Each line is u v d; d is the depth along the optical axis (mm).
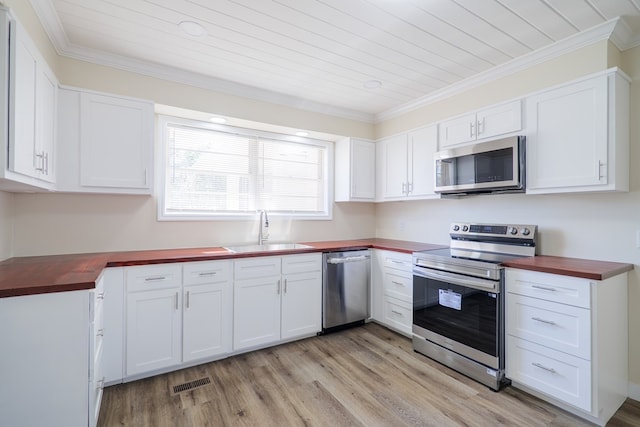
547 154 2166
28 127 1580
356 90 3104
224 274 2514
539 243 2484
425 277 2641
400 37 2152
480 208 2936
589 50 2100
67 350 1465
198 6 1823
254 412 1887
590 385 1739
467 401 2006
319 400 2014
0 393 1373
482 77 2729
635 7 1810
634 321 2021
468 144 2697
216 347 2482
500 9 1844
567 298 1827
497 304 2107
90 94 2211
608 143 1895
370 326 3357
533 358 1980
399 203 3861
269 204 3500
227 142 3244
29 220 2281
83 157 2188
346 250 3199
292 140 3633
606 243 2139
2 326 1370
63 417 1462
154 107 2543
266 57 2441
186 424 1774
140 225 2705
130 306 2152
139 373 2203
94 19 1949
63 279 1536
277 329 2787
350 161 3664
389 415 1866
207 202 3117
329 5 1813
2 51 1351
